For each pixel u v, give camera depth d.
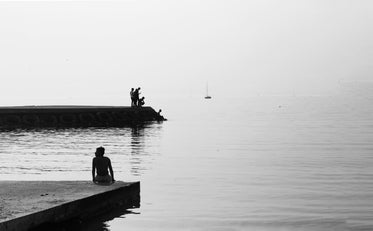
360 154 43.84
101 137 57.25
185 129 70.00
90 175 32.69
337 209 23.39
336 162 39.00
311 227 20.47
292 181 30.75
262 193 26.98
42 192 21.77
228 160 40.16
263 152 45.62
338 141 54.91
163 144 51.22
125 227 20.20
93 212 21.34
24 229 17.48
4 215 17.62
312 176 32.56
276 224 20.88
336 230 20.05
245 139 57.47
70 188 22.70
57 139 54.81
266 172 34.22
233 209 23.34
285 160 40.25
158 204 24.16
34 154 42.75
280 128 73.25
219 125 78.00
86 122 72.50
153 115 83.31
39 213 18.20
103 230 19.73
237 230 20.02
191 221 21.19
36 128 67.25
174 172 33.94
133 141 53.53
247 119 92.62
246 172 34.16
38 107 77.19
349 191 27.52
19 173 33.56
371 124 79.75
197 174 33.19
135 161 39.03
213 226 20.55
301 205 24.22
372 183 29.91
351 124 80.12
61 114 71.31
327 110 122.25
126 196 23.77
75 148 46.84
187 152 45.09
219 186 29.05
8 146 48.44
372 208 23.56
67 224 19.75
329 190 27.83
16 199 20.31
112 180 24.42
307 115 104.12
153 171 34.31
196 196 26.11
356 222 21.17
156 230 19.94
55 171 34.38
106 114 74.38
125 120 76.69
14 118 69.88
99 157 24.08
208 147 49.44
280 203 24.62
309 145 51.34
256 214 22.44
